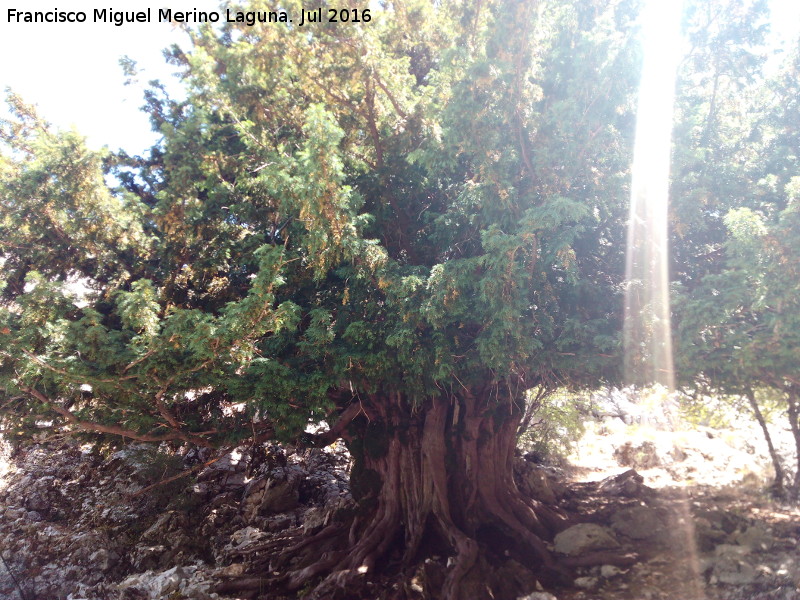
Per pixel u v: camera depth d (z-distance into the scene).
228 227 11.88
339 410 13.20
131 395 9.62
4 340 8.90
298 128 11.70
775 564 10.00
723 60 11.09
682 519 12.91
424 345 9.92
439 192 11.95
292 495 16.78
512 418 13.98
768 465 17.83
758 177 11.19
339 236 9.09
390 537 12.27
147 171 15.62
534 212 8.53
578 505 15.38
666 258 9.64
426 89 11.16
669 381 9.59
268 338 10.38
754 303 8.30
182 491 16.72
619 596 9.86
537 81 10.43
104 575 13.80
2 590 12.99
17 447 18.62
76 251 12.53
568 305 10.48
